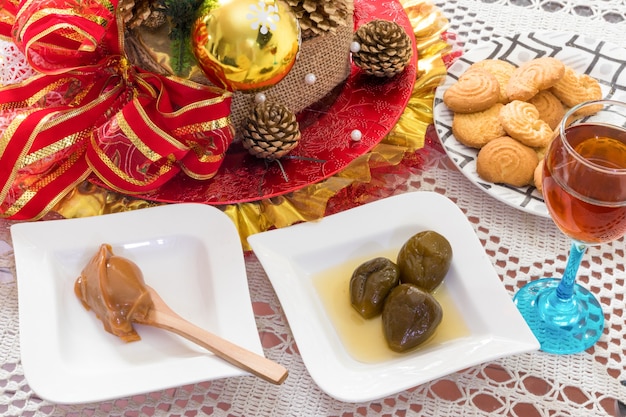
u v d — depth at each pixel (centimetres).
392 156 81
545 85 79
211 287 71
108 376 67
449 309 71
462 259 72
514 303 72
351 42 83
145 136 75
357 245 74
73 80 81
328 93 84
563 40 85
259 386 70
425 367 67
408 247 71
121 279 69
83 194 78
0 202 76
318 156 80
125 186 77
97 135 76
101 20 75
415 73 85
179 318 69
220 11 72
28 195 77
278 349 71
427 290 71
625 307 73
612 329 72
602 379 70
